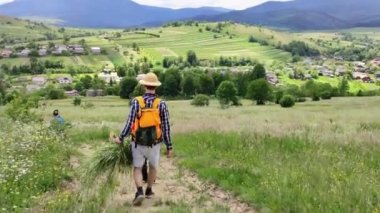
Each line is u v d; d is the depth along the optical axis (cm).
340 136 1479
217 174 1091
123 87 11919
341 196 802
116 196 908
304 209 754
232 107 7412
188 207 811
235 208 840
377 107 5656
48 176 984
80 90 16662
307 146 1362
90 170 911
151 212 799
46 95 11912
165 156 1470
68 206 757
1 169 895
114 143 941
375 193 827
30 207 750
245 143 1470
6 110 2394
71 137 1947
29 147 1249
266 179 952
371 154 1215
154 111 868
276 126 1803
